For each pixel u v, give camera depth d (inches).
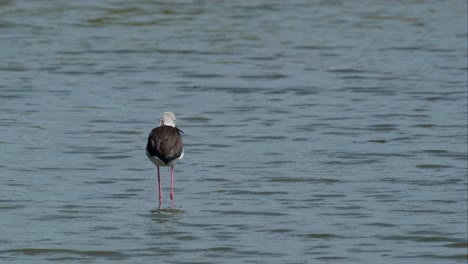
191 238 682.2
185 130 1011.9
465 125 1038.4
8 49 1417.3
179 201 765.3
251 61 1374.3
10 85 1204.5
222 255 653.3
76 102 1125.7
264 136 988.6
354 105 1131.9
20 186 794.8
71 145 936.3
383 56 1413.6
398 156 916.0
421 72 1312.7
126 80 1248.8
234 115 1080.8
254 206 757.3
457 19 1700.3
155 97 1162.0
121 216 724.0
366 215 741.3
